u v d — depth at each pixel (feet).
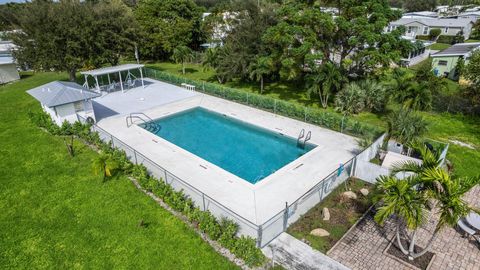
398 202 27.02
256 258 31.71
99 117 76.59
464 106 74.18
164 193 41.70
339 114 74.90
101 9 106.01
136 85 110.22
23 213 40.55
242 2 98.02
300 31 71.56
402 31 71.20
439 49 166.09
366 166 46.03
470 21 191.52
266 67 88.28
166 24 154.30
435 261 31.73
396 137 53.62
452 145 59.93
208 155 58.65
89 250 34.12
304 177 48.08
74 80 107.24
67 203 42.42
